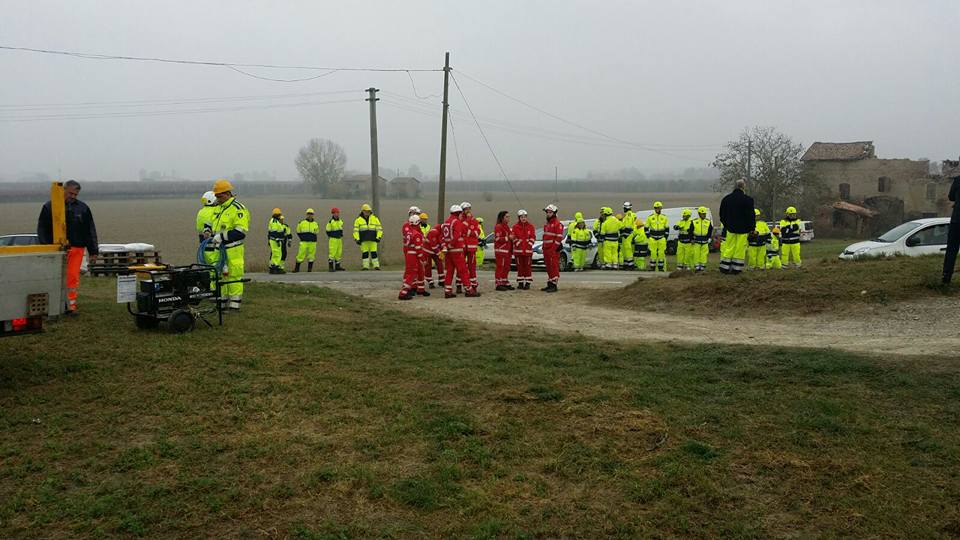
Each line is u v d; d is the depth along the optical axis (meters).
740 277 13.91
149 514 4.90
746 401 6.96
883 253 16.03
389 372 8.09
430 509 5.11
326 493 5.29
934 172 70.94
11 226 59.47
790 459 5.75
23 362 7.84
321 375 7.88
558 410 6.86
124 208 98.50
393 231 55.88
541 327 11.52
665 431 6.31
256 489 5.30
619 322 12.08
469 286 15.88
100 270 18.30
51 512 4.91
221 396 7.09
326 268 27.36
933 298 11.38
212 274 10.57
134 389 7.17
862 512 5.05
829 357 8.19
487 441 6.21
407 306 14.09
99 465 5.59
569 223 26.45
